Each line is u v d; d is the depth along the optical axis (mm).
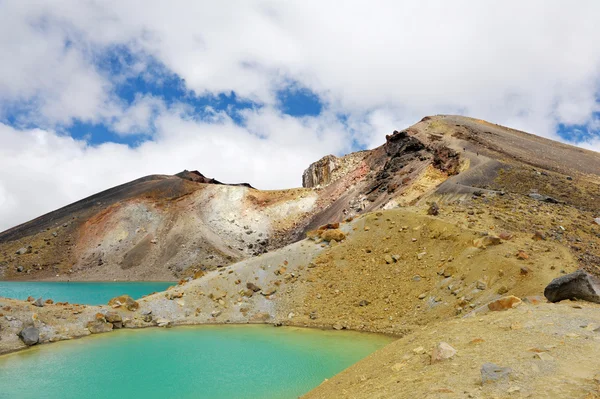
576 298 15602
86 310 27828
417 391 8852
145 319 28672
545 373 8281
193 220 98062
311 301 29922
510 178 53375
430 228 32094
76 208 108188
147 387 17125
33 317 25047
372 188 82000
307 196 110625
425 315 24688
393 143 99250
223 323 28781
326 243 35625
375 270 30688
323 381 16094
